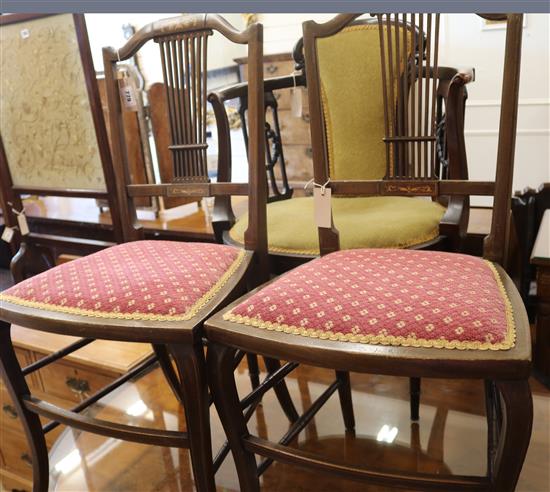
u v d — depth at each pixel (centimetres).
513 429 60
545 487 99
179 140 106
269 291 75
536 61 193
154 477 115
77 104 166
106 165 167
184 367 75
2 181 165
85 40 156
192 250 95
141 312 77
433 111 92
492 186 86
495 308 65
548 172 203
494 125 205
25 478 184
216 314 74
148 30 103
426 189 91
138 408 138
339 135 139
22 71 174
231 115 298
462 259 81
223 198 134
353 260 83
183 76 103
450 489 65
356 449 116
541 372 133
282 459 74
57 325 80
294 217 122
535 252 127
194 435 78
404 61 93
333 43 134
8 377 96
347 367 63
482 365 58
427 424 123
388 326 64
